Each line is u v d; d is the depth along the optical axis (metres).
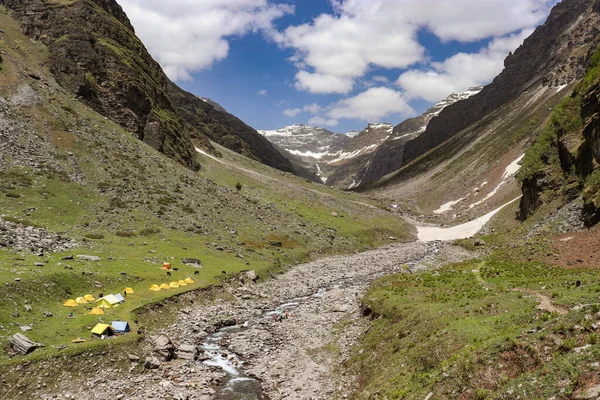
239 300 59.84
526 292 36.50
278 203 138.75
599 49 95.00
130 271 54.47
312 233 112.94
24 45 117.62
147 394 31.14
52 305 40.44
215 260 71.69
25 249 50.44
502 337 24.58
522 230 89.12
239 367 37.28
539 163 102.94
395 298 44.47
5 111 84.31
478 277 48.78
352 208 168.12
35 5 132.62
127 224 73.81
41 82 103.38
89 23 137.00
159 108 145.50
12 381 29.48
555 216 72.69
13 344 32.19
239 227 95.62
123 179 88.00
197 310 52.03
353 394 31.16
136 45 154.88
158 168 102.62
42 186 71.94
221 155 195.62
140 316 44.25
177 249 71.25
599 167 70.56
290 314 53.97
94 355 34.59
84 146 90.31
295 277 77.81
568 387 17.22
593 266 44.34
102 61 126.69
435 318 34.28
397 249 118.81
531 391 18.41
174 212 86.44
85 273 48.34
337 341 42.28
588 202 62.91
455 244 112.88
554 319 23.89
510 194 160.88
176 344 41.41
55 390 30.28
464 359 24.47
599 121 73.44
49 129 88.19
